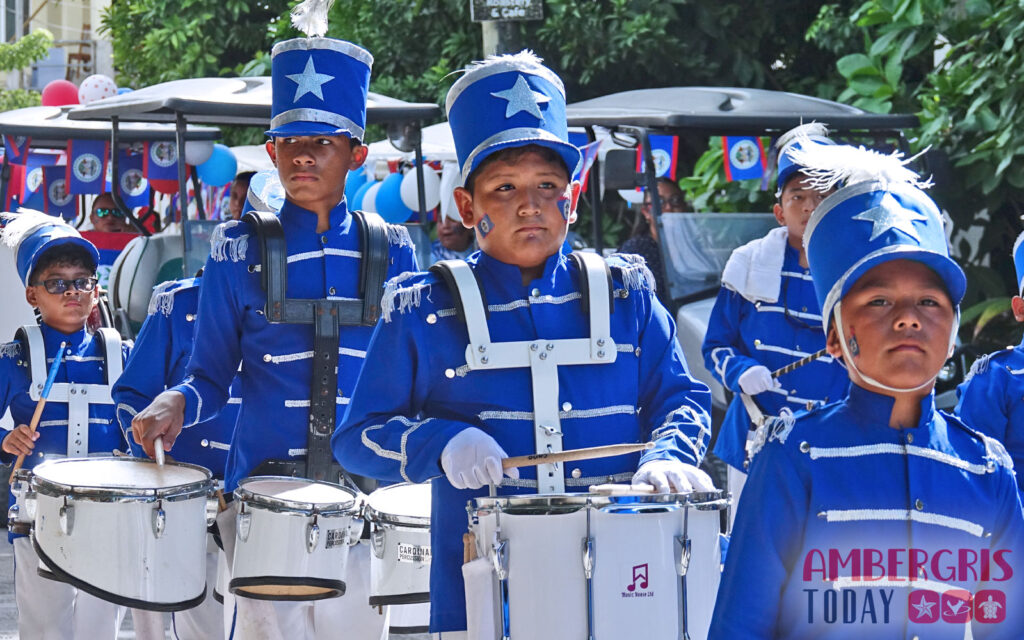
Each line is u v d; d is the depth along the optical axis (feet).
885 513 12.94
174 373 23.76
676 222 39.32
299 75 22.21
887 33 48.24
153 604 20.43
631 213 63.67
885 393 13.07
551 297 15.74
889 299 12.76
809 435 13.15
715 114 39.17
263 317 21.49
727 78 67.21
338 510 20.03
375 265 22.16
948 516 13.03
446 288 15.69
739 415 27.86
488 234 15.64
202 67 82.94
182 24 83.35
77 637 24.71
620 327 15.93
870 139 41.14
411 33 73.10
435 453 14.70
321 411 21.57
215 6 83.25
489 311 15.55
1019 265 22.39
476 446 14.53
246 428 21.71
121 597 20.27
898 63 48.08
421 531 19.67
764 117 39.22
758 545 13.03
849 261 12.87
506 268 15.70
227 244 21.53
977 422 20.52
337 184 22.29
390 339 15.69
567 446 15.42
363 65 22.82
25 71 139.74
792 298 27.27
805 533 13.03
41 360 27.61
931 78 46.09
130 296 44.62
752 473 13.34
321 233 22.20
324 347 21.59
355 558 21.77
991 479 13.32
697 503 14.17
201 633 24.09
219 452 24.04
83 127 53.42
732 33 66.44
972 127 44.68
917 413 13.15
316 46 22.34
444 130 58.34
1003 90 44.06
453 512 15.65
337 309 21.77
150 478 21.06
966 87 44.93
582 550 13.79
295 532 19.83
